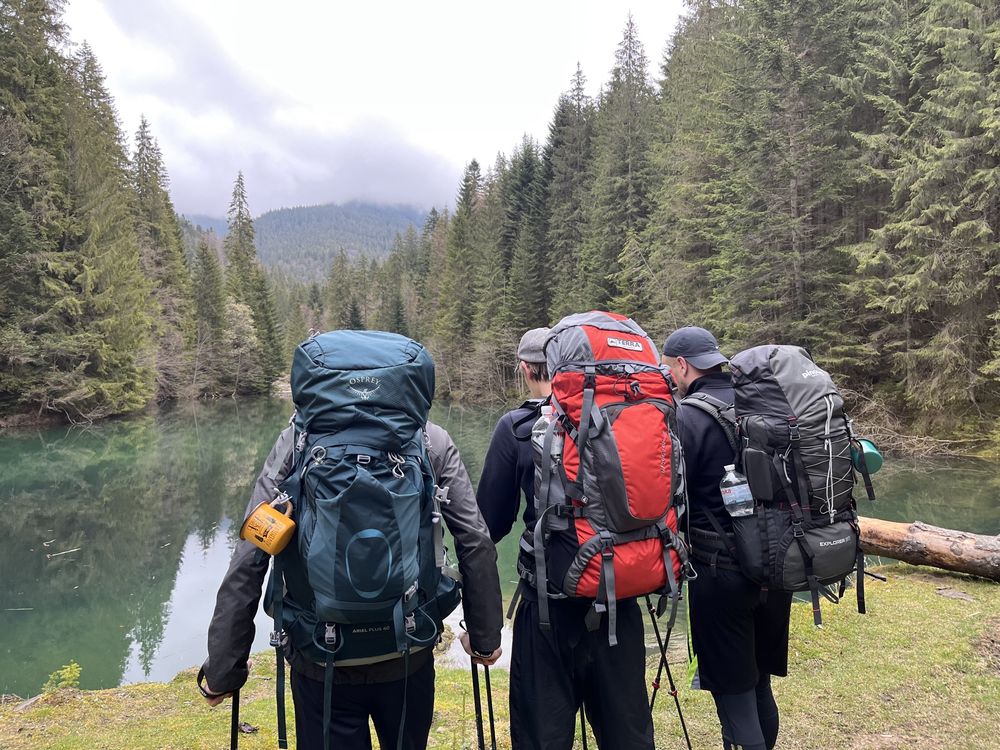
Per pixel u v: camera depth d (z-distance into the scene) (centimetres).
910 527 519
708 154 2064
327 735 151
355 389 151
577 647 177
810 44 1672
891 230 1448
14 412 2662
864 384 1642
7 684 626
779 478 197
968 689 314
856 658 357
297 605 156
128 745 317
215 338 4916
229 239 7525
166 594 888
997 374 1352
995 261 1379
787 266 1661
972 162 1384
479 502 198
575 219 3556
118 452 2264
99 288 2831
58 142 2769
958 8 1380
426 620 156
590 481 167
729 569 207
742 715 213
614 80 3494
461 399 4181
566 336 183
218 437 2719
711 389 223
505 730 314
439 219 6844
